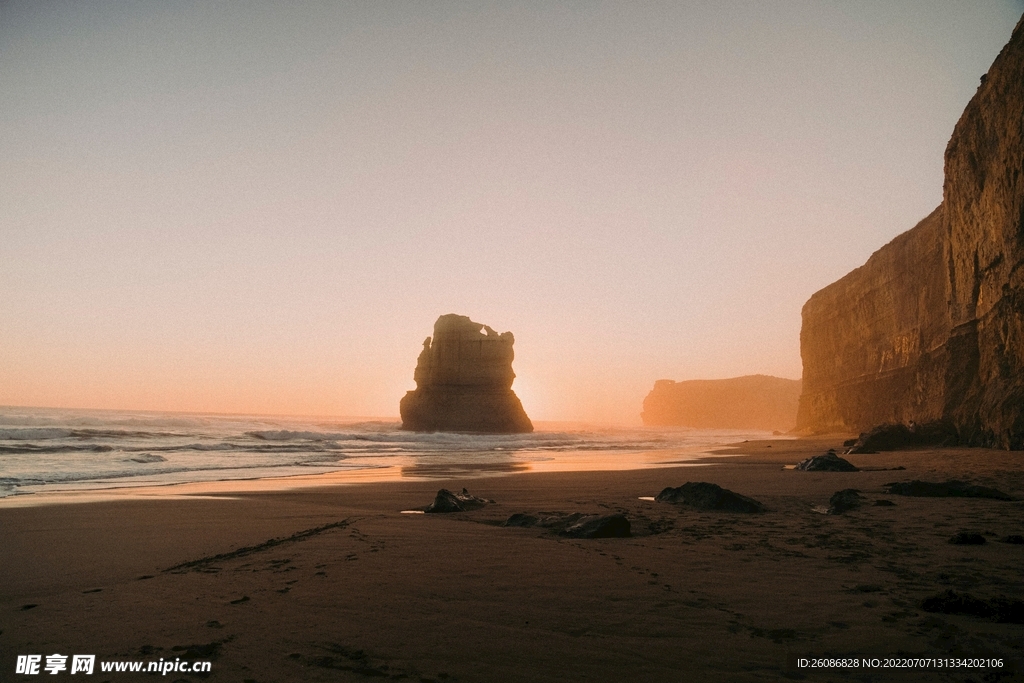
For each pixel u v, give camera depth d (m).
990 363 24.75
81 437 32.84
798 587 5.53
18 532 8.67
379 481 17.11
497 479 17.86
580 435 71.00
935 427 26.52
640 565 6.50
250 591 5.57
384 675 3.69
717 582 5.77
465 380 74.06
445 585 5.75
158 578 6.07
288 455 28.11
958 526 8.40
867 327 53.94
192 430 46.38
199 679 3.61
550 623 4.65
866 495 11.98
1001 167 23.16
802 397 75.56
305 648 4.13
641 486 15.70
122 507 11.20
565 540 8.03
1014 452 19.59
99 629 4.52
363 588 5.66
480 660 3.93
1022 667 3.67
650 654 4.01
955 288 29.36
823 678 3.60
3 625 4.61
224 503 11.94
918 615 4.66
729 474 18.52
